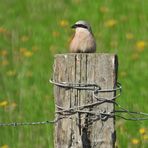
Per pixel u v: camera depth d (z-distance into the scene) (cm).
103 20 2183
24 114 1359
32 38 2025
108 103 760
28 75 1639
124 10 2278
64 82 766
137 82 1603
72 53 770
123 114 1324
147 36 2011
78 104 766
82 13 2256
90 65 755
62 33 2055
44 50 1903
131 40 1972
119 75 1645
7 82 1617
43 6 2370
